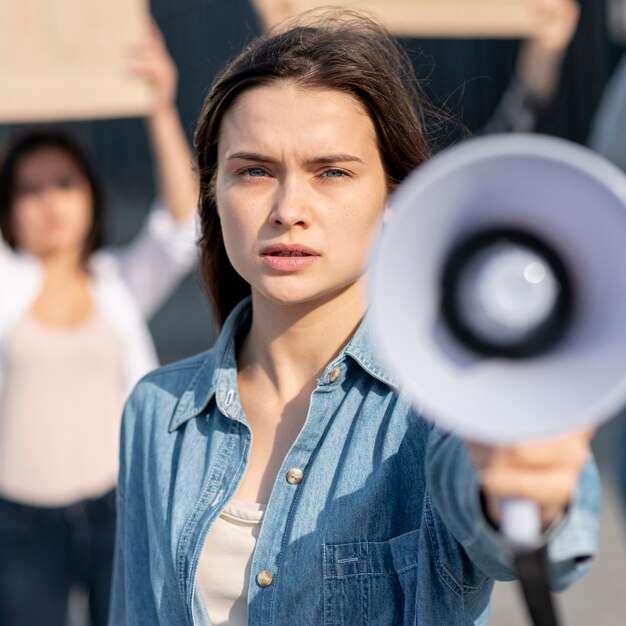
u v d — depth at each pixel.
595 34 9.21
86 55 5.88
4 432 5.32
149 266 5.88
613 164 5.09
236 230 2.57
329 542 2.52
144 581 2.89
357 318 2.72
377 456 2.55
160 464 2.86
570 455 1.74
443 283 1.91
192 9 10.01
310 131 2.51
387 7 5.73
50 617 5.20
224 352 2.85
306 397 2.73
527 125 6.97
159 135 5.95
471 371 1.85
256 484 2.70
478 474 1.82
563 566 1.97
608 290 1.83
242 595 2.61
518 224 1.90
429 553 2.43
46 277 5.57
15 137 5.88
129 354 5.64
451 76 9.66
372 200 2.60
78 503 5.27
